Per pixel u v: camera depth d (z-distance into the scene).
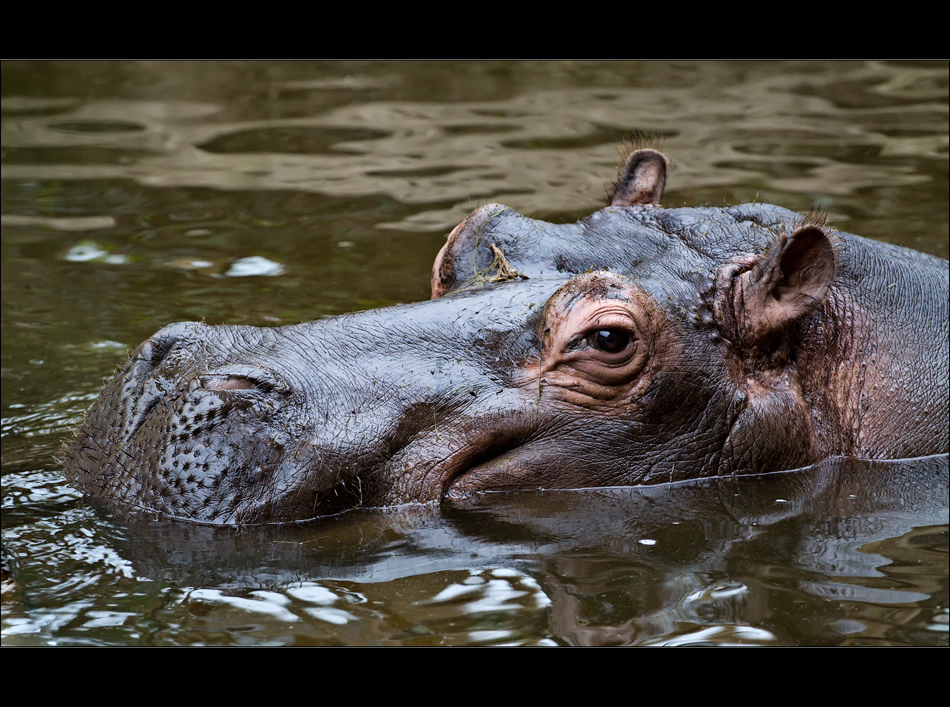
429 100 37.50
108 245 25.19
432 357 14.45
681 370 14.80
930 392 16.45
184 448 13.12
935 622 11.55
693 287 15.29
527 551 12.96
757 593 12.12
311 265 23.55
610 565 12.70
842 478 15.36
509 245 15.87
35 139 33.66
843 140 31.86
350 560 12.57
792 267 15.29
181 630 11.14
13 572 12.07
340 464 13.48
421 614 11.54
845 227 24.53
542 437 14.51
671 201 26.52
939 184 27.77
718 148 31.38
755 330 15.26
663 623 11.45
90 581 11.95
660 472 14.86
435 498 13.89
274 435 13.28
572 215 25.91
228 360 13.87
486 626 11.32
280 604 11.65
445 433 14.13
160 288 22.56
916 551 13.21
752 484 15.03
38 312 21.52
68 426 16.50
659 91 38.16
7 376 18.56
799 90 37.62
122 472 13.38
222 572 12.21
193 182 29.58
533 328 14.77
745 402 15.20
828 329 16.14
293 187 28.97
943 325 16.92
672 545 13.23
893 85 37.62
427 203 27.47
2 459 15.21
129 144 33.09
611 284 14.58
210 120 35.44
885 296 16.75
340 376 14.02
